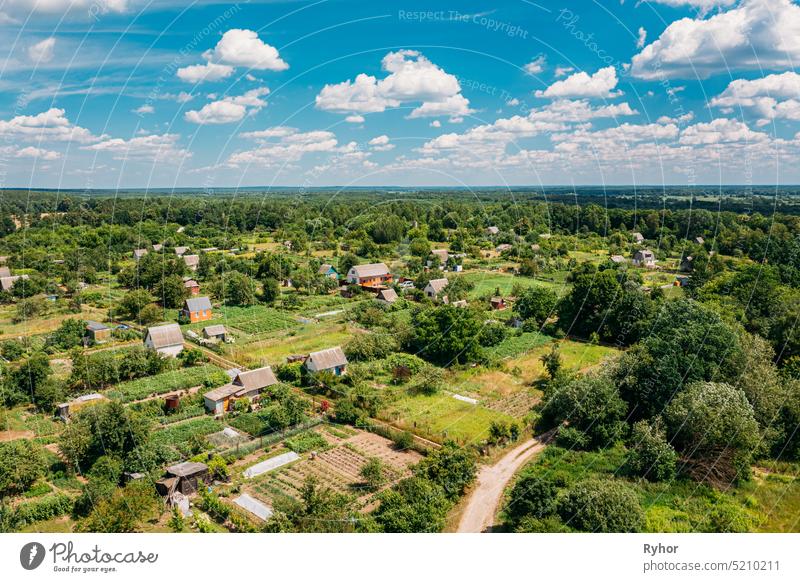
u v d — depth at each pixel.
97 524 28.52
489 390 49.28
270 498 32.44
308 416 43.88
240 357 58.12
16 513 29.70
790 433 37.22
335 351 53.31
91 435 35.34
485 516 30.39
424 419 43.16
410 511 28.44
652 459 34.44
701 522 29.73
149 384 50.50
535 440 39.94
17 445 34.56
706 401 36.34
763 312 57.44
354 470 35.84
